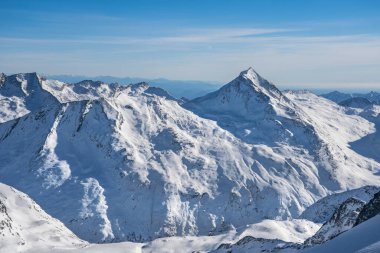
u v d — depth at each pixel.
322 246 56.47
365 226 54.66
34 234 161.62
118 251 158.12
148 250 164.38
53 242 161.75
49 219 192.12
